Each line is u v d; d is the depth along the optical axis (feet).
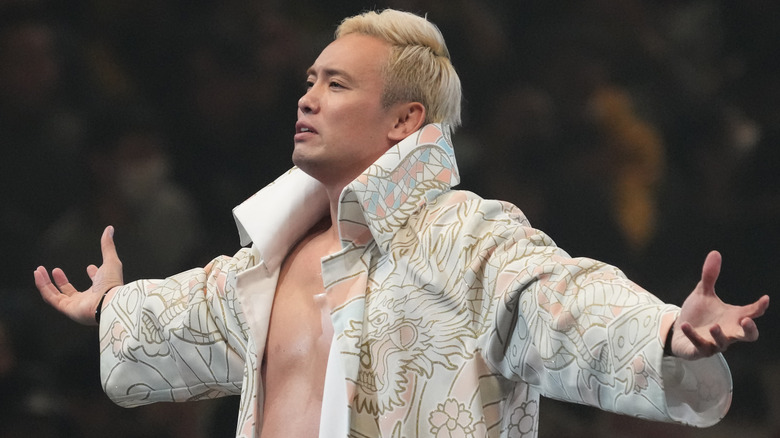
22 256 47.24
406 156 20.81
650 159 60.23
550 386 18.47
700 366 16.51
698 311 15.67
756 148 56.34
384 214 20.35
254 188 54.08
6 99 49.39
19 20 51.75
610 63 61.87
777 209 55.16
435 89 21.97
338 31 22.43
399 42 21.88
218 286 22.88
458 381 19.08
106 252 26.30
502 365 19.13
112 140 50.19
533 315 18.24
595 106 60.49
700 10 63.87
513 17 62.64
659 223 59.11
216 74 54.75
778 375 52.60
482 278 19.29
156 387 24.13
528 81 61.11
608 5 62.85
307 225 22.66
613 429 46.14
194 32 55.52
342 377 19.48
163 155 52.44
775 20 62.03
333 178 21.61
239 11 56.03
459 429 18.89
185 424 41.91
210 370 23.22
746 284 55.11
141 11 55.88
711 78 62.90
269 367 21.40
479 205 20.08
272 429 20.77
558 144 59.47
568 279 18.11
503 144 58.18
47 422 39.78
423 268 19.71
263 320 21.66
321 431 19.49
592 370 17.39
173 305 23.67
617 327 16.98
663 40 62.90
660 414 16.57
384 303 19.80
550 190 57.88
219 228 52.90
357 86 21.36
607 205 58.08
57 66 50.65
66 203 48.75
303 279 21.83
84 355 41.78
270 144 54.54
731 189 58.29
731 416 51.65
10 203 48.03
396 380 19.27
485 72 59.93
